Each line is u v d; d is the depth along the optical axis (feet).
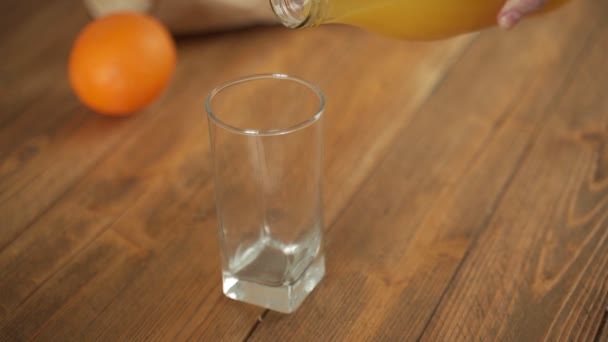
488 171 2.30
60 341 1.92
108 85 2.40
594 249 2.08
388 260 2.08
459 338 1.90
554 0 2.10
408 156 2.36
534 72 2.66
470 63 2.71
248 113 1.94
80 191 2.28
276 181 1.86
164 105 2.58
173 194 2.27
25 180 2.32
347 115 2.51
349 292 2.00
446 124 2.47
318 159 1.87
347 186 2.28
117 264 2.08
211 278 2.05
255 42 2.84
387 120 2.49
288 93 1.92
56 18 2.97
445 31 2.06
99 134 2.47
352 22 1.92
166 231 2.16
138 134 2.47
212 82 2.66
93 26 2.44
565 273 2.03
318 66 2.71
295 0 1.83
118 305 1.99
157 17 2.76
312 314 1.96
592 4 2.99
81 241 2.14
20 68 2.74
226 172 1.85
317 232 1.94
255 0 2.77
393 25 2.00
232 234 1.91
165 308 1.98
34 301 2.00
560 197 2.22
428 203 2.22
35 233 2.17
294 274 1.93
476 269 2.05
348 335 1.91
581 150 2.36
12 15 2.98
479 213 2.18
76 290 2.02
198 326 1.94
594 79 2.63
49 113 2.56
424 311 1.96
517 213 2.18
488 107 2.52
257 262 1.93
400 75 2.66
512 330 1.91
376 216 2.19
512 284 2.01
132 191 2.28
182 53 2.80
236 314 1.96
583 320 1.93
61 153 2.41
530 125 2.45
